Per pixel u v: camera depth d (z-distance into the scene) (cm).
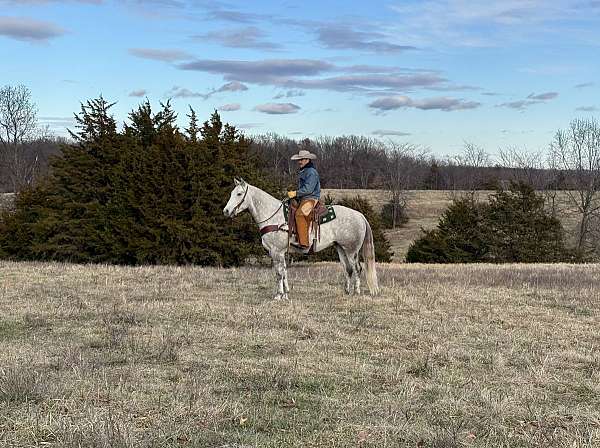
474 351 912
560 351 918
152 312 1155
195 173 2433
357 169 8962
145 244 2397
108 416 602
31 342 931
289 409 650
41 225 2573
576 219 5731
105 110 2680
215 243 2428
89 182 2586
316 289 1452
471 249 4191
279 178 3016
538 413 646
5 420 586
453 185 7994
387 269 2309
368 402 675
